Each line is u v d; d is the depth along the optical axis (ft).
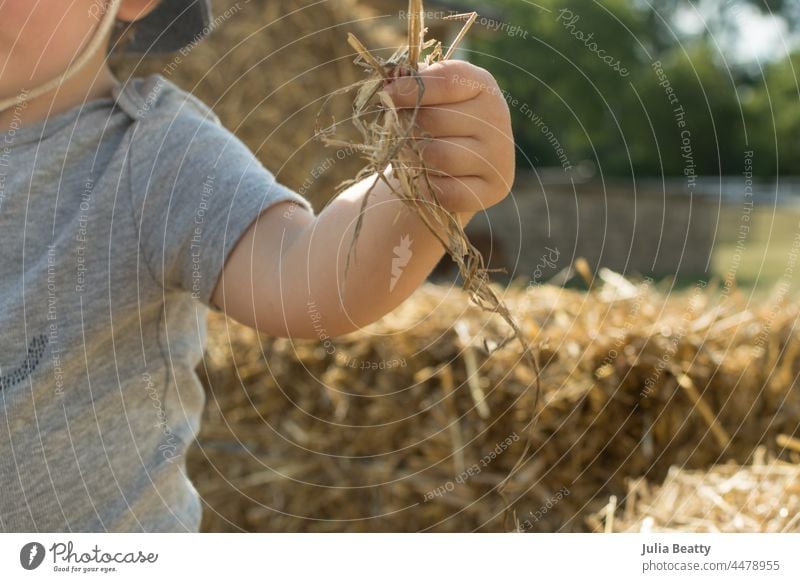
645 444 6.37
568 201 28.27
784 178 40.78
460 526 6.80
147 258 3.34
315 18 11.06
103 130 3.53
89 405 3.38
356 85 2.62
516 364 6.28
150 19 3.93
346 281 2.88
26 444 3.27
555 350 6.50
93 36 3.43
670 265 28.94
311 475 7.36
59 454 3.32
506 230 27.94
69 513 3.34
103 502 3.41
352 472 7.22
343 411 7.28
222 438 7.58
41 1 3.25
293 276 2.98
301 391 7.45
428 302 7.65
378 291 2.86
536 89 37.27
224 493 7.50
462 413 6.91
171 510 3.63
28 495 3.28
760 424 6.45
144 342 3.52
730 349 6.62
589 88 37.68
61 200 3.45
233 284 3.12
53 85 3.41
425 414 7.04
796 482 4.77
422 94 2.45
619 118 39.14
